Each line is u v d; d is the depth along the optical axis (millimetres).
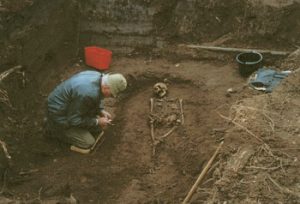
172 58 5422
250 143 3881
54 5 4977
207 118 4449
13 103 4348
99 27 5523
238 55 5121
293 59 5098
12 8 4539
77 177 3961
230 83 4957
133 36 5543
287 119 4094
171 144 4262
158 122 4504
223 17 5453
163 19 5500
